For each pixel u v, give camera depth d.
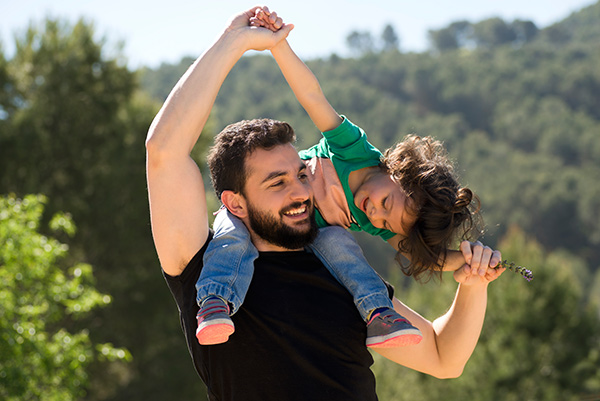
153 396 15.25
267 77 97.31
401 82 108.69
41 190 14.50
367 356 2.01
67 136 15.18
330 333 1.93
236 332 1.91
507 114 91.88
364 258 2.18
